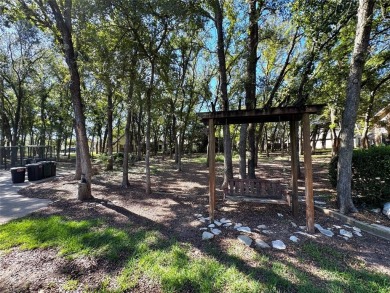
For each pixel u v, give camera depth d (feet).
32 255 9.04
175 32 23.12
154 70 20.03
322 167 34.68
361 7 13.35
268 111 11.86
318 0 16.60
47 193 20.29
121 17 17.80
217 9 21.54
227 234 11.03
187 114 40.88
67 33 17.80
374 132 60.95
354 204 14.70
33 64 48.44
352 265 8.30
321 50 21.38
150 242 10.12
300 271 7.88
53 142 70.69
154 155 77.15
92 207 15.75
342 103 25.39
